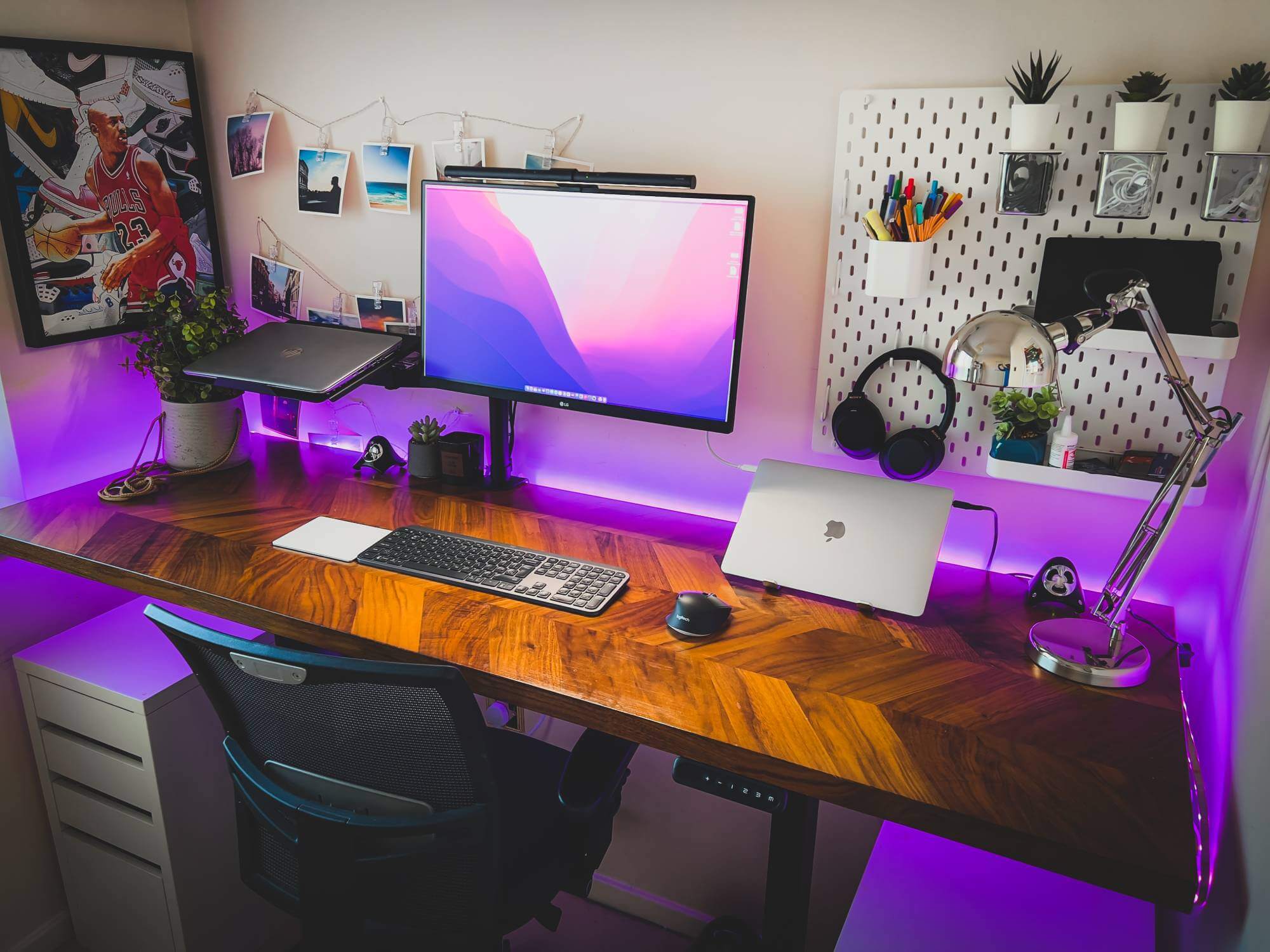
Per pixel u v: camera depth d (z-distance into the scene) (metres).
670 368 1.57
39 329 1.77
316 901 1.20
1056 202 1.36
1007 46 1.35
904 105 1.41
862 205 1.48
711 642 1.30
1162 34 1.27
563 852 1.38
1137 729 1.12
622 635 1.31
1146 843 0.94
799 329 1.61
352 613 1.36
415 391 2.00
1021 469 1.38
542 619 1.35
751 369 1.66
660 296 1.54
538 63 1.67
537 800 1.45
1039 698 1.18
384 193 1.87
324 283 2.02
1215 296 1.30
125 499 1.76
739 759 1.08
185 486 1.85
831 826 1.79
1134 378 1.38
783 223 1.57
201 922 1.83
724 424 1.55
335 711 1.14
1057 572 1.41
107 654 1.79
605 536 1.65
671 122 1.60
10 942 1.92
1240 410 1.35
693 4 1.52
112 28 1.82
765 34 1.49
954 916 1.20
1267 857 0.85
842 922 1.85
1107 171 1.25
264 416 2.16
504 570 1.47
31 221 1.72
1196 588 1.43
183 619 1.11
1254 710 0.99
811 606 1.41
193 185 2.02
